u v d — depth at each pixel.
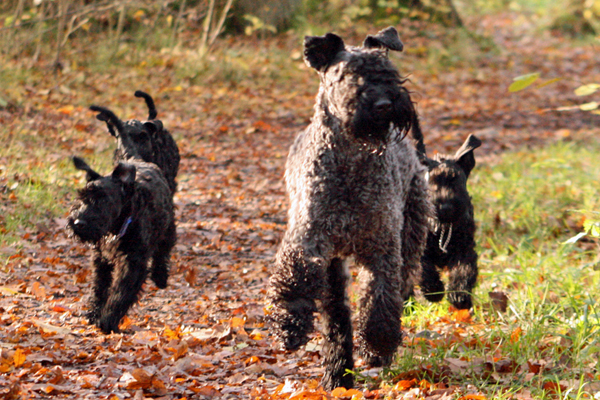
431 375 5.91
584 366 5.90
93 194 7.01
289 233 5.52
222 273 9.42
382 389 5.67
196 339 6.80
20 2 18.94
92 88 18.77
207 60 21.70
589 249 10.07
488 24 37.19
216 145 16.39
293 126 18.36
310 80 22.44
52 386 5.33
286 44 25.12
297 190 5.68
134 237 7.35
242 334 7.12
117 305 7.11
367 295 5.64
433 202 7.78
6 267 8.65
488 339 6.62
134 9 22.88
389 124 5.07
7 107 15.73
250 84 21.25
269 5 26.06
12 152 12.84
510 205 11.95
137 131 9.10
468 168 8.43
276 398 5.46
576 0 35.78
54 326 6.88
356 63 5.15
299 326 5.19
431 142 17.27
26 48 20.45
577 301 7.27
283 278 5.36
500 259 9.49
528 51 30.61
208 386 5.64
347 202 5.44
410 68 24.88
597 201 11.43
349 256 5.84
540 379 5.60
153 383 5.51
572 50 31.16
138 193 7.46
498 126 19.38
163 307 8.16
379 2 27.72
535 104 22.00
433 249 8.07
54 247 9.68
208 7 25.02
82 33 22.36
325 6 28.30
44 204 10.91
